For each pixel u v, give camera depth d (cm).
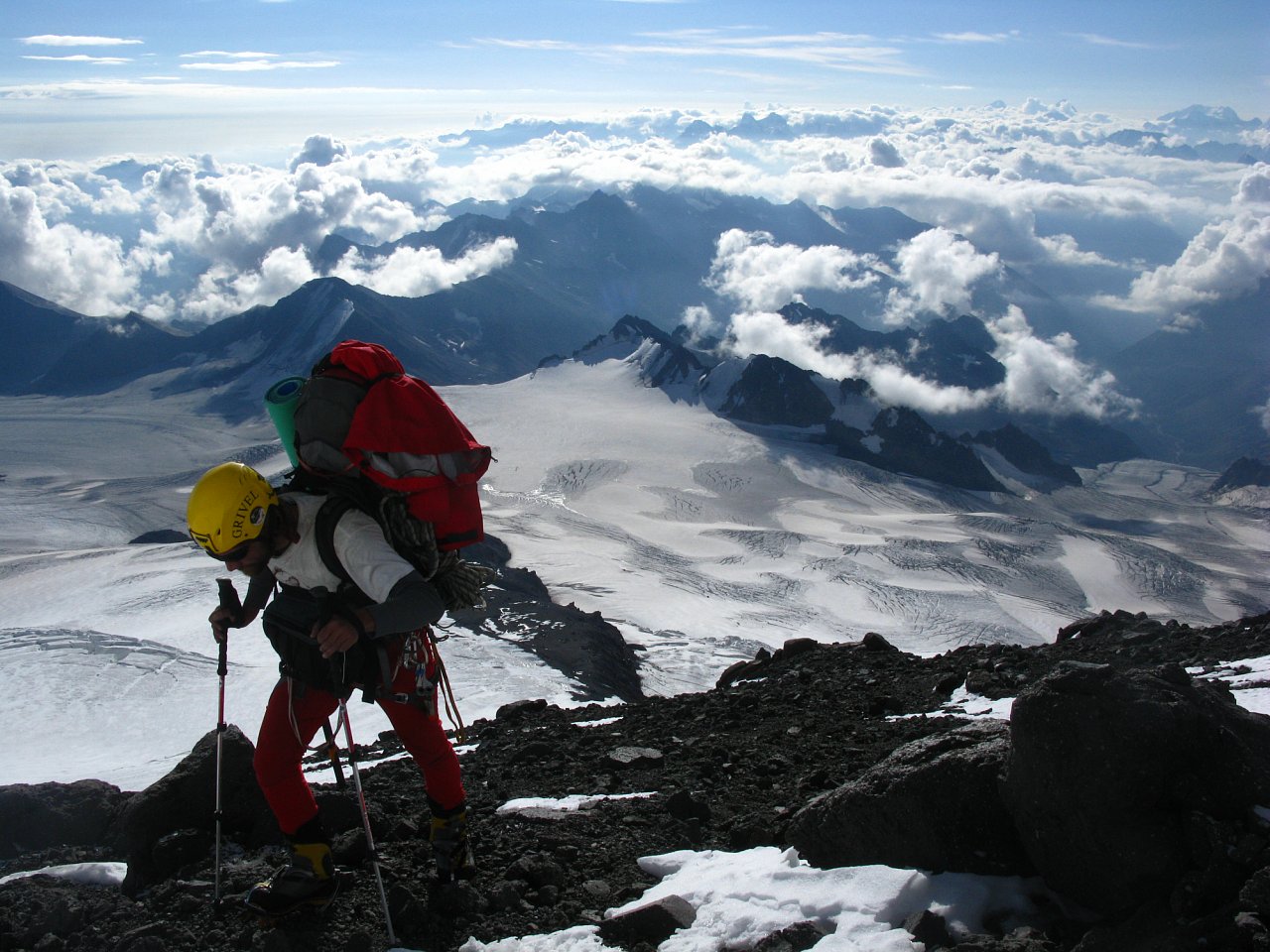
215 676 4231
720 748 878
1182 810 411
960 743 519
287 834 484
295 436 453
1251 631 1259
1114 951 379
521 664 4466
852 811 506
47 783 782
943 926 430
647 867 550
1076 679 436
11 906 549
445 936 479
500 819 642
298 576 444
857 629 11969
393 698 471
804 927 434
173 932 491
